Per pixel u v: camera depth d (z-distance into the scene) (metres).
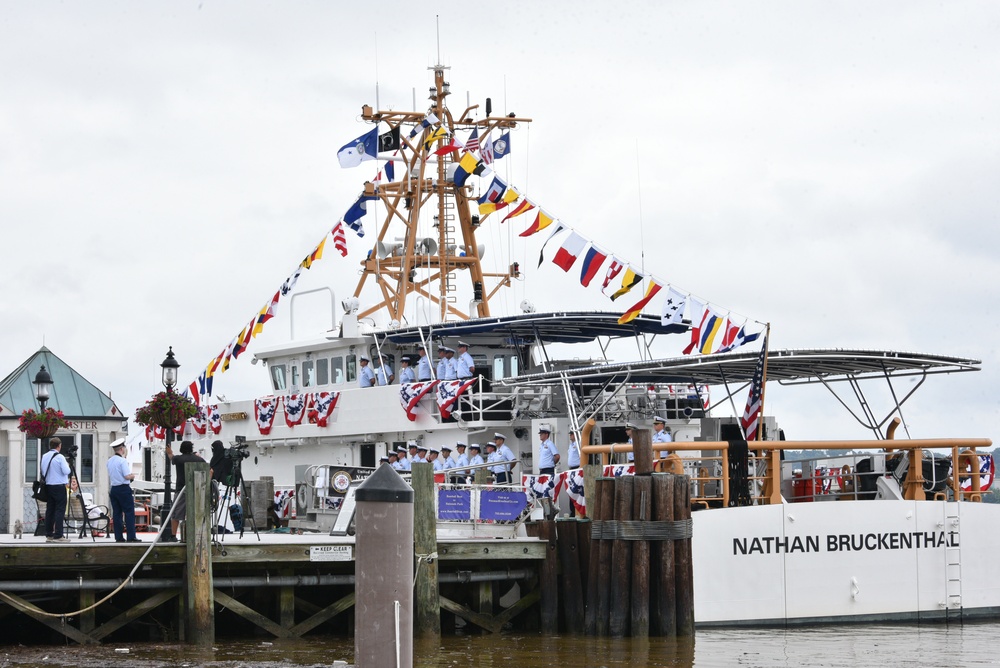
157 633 25.14
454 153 40.66
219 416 43.41
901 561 27.80
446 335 36.31
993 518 28.62
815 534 27.25
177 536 27.28
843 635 25.97
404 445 35.97
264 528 35.09
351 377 38.75
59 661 22.09
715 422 32.00
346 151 37.84
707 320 28.22
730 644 24.70
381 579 13.98
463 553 25.98
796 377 32.34
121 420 37.25
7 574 23.44
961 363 29.39
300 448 39.84
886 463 29.48
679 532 25.48
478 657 23.30
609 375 30.25
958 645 24.89
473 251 41.19
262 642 24.58
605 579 25.64
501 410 33.91
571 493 29.55
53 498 26.55
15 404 36.06
